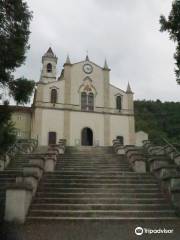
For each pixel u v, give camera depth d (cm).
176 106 6975
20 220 862
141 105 7525
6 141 979
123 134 3784
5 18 965
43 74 4762
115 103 3897
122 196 1064
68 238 725
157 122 6412
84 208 968
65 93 3738
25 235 745
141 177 1227
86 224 862
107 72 3997
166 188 1065
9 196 879
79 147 2234
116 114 3844
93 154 1853
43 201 1007
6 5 965
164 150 1794
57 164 1535
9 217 862
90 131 3731
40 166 1179
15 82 991
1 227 812
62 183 1149
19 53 952
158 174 1198
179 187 998
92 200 1018
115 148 2022
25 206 891
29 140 2623
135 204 995
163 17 931
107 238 729
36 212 925
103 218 897
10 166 1523
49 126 3550
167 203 1017
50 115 3594
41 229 804
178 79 925
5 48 924
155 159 1282
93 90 3872
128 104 3931
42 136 3488
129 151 1650
